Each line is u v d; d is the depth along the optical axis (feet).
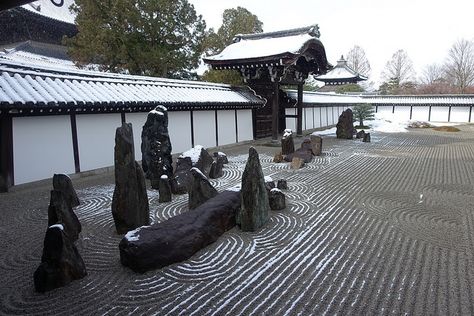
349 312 15.94
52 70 46.57
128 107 49.93
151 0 75.72
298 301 16.88
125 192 25.30
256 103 78.74
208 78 99.81
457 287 17.99
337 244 23.56
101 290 18.03
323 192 37.01
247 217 25.76
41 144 41.70
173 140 60.90
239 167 51.57
